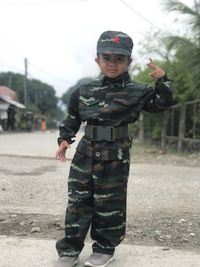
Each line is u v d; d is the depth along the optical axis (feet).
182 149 61.72
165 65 64.54
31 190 25.05
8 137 98.07
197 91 57.62
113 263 13.38
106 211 12.67
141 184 28.19
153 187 27.20
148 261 13.65
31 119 203.82
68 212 12.89
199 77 53.67
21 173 32.09
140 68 82.99
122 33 12.44
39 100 318.24
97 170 12.58
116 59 12.28
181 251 14.67
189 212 20.59
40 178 29.66
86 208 12.84
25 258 13.64
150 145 80.74
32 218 18.70
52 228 17.35
